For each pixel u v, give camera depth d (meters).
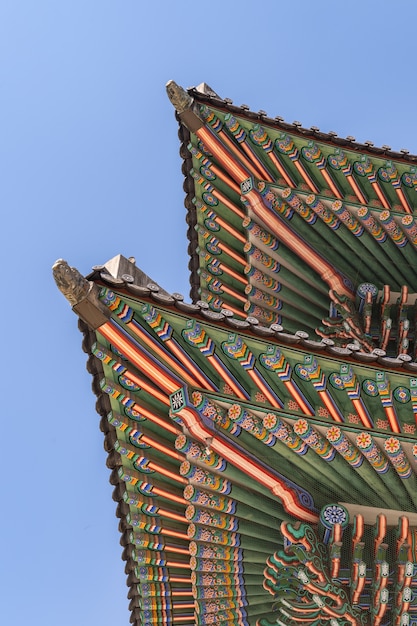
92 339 12.77
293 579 13.38
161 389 13.03
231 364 12.87
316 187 17.70
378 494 13.42
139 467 13.80
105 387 13.02
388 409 12.73
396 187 17.50
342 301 17.67
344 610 13.21
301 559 13.11
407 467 12.98
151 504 14.02
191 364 12.80
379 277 17.97
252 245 17.89
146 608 15.02
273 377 12.89
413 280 17.94
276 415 12.95
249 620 14.52
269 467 13.26
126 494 13.94
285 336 12.62
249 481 13.35
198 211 18.36
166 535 14.39
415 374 12.63
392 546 13.47
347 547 13.45
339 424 12.94
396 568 13.33
